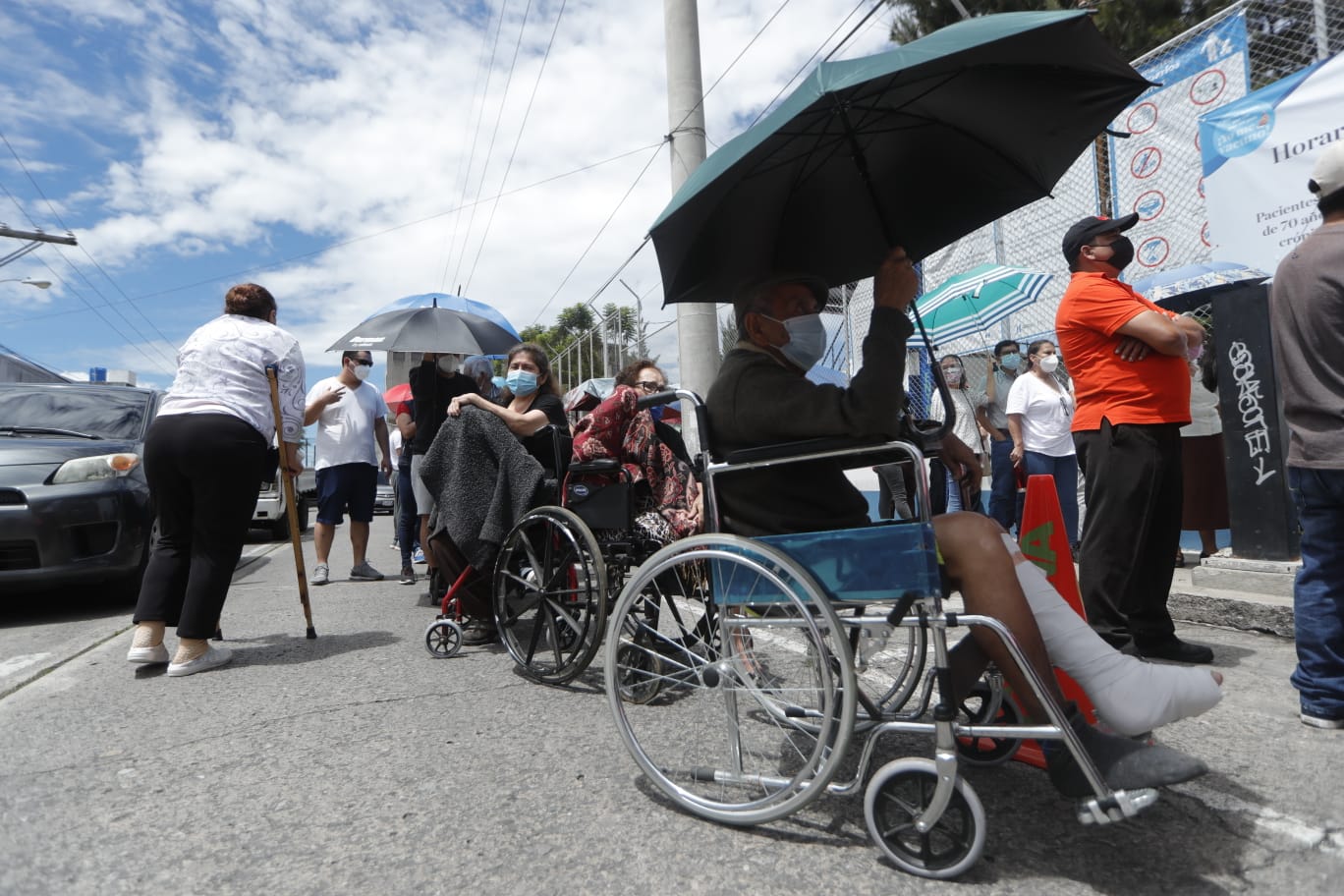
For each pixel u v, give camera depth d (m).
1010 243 8.28
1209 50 6.07
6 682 3.56
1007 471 6.69
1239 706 2.79
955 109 2.24
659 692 2.97
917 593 1.82
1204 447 5.19
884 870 1.81
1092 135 2.32
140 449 5.61
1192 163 6.23
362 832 2.05
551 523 3.37
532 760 2.51
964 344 8.62
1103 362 3.28
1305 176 4.87
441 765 2.49
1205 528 5.20
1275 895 1.67
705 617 2.40
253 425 3.75
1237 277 5.20
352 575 6.66
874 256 2.67
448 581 3.97
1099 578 3.30
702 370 7.68
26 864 1.92
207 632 3.64
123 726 2.91
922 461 1.87
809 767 1.93
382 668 3.68
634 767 2.43
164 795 2.30
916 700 2.89
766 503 2.15
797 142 2.20
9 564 4.80
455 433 3.82
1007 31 1.83
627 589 2.23
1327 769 2.25
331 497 6.41
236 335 3.88
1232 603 3.89
